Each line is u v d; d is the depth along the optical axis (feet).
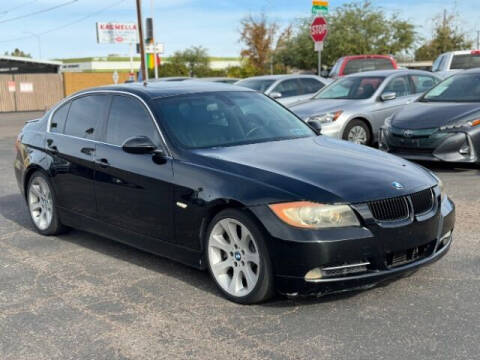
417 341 12.05
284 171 14.28
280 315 13.60
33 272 17.48
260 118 18.43
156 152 16.30
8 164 39.45
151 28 83.61
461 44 121.08
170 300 14.85
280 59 109.50
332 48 98.27
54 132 20.85
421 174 15.19
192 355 11.91
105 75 143.43
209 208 14.60
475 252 17.51
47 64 152.05
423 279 15.44
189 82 20.17
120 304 14.74
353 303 14.06
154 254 18.26
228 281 14.73
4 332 13.35
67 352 12.28
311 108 36.37
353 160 15.31
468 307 13.62
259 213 13.46
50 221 20.98
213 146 16.49
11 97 129.18
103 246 19.93
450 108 29.81
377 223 13.29
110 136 18.37
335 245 12.91
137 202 16.83
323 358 11.52
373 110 36.24
